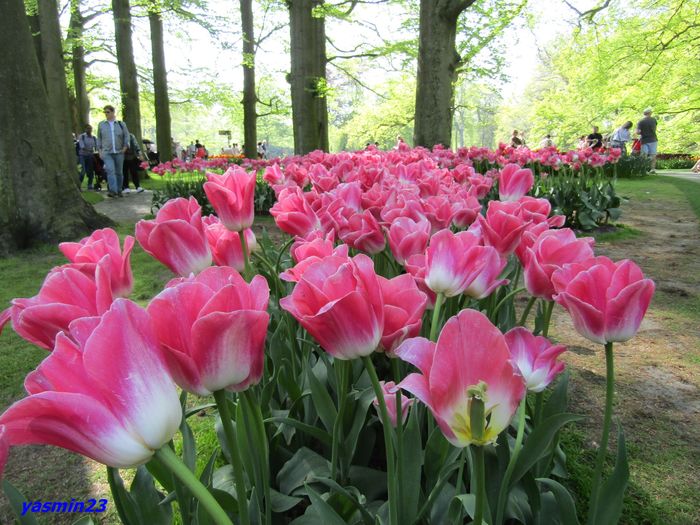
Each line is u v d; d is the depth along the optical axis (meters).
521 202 1.87
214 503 0.68
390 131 43.72
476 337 0.77
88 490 2.23
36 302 0.88
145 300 4.65
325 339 0.93
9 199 6.88
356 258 0.96
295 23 13.97
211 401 2.90
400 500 1.24
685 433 2.45
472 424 0.73
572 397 2.81
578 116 31.08
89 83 27.20
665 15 14.41
